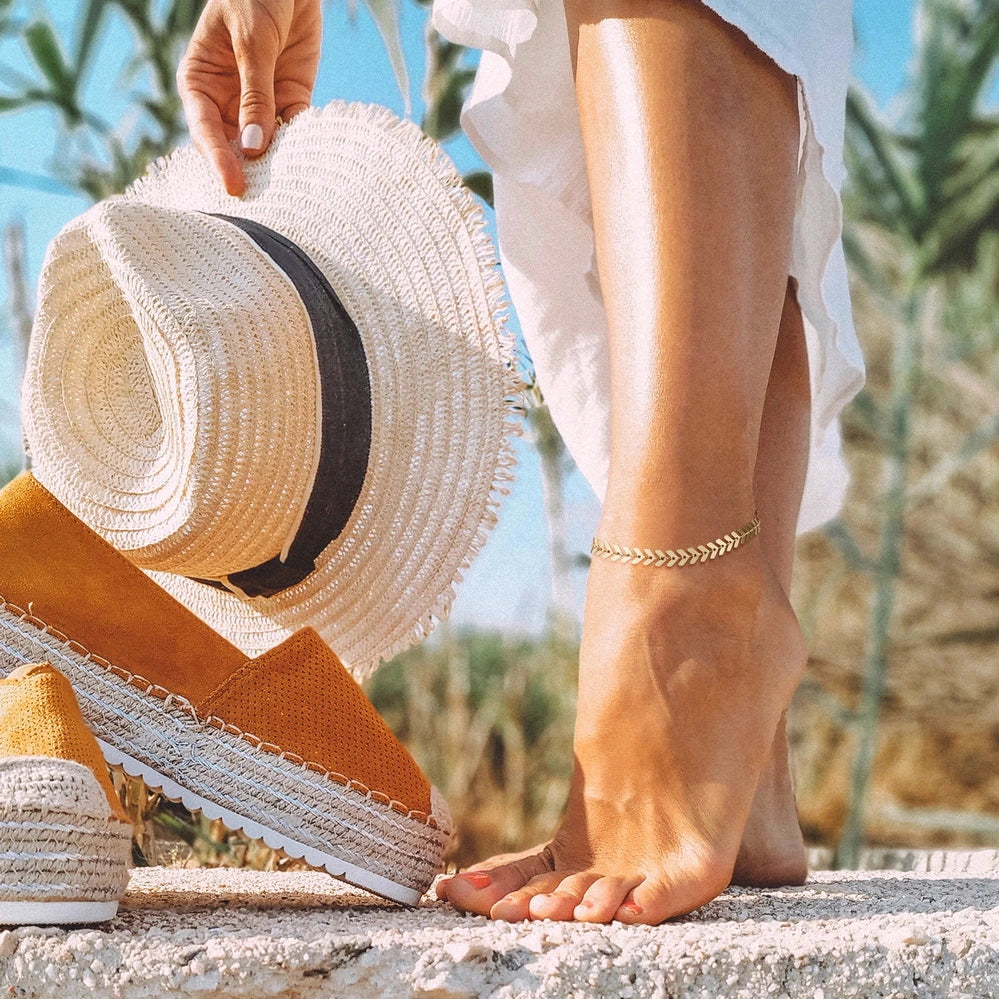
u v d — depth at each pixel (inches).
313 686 36.9
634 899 32.1
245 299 44.3
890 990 28.0
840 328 51.4
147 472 46.7
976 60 130.5
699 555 34.5
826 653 177.2
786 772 45.7
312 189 53.2
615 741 34.2
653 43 35.4
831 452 59.7
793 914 34.2
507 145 50.8
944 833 167.5
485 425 48.6
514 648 147.1
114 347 48.6
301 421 45.1
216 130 55.2
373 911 35.2
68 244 47.3
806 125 42.4
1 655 35.6
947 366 176.6
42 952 27.9
